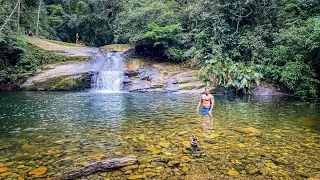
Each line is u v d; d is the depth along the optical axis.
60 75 15.74
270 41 16.59
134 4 24.92
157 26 18.89
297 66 12.90
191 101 10.88
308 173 3.36
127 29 21.45
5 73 15.46
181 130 5.71
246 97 13.08
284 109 8.96
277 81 14.84
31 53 17.19
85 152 4.21
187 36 18.59
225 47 17.00
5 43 15.65
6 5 18.67
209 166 3.58
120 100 11.14
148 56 21.12
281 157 3.95
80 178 3.21
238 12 17.00
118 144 4.66
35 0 23.20
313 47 11.38
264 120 6.91
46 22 31.06
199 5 18.41
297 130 5.75
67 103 10.12
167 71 17.47
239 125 6.24
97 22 30.81
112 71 16.47
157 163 3.69
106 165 3.51
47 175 3.29
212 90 14.64
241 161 3.77
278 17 17.06
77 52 20.02
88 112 8.14
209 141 4.80
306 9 14.98
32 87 15.17
